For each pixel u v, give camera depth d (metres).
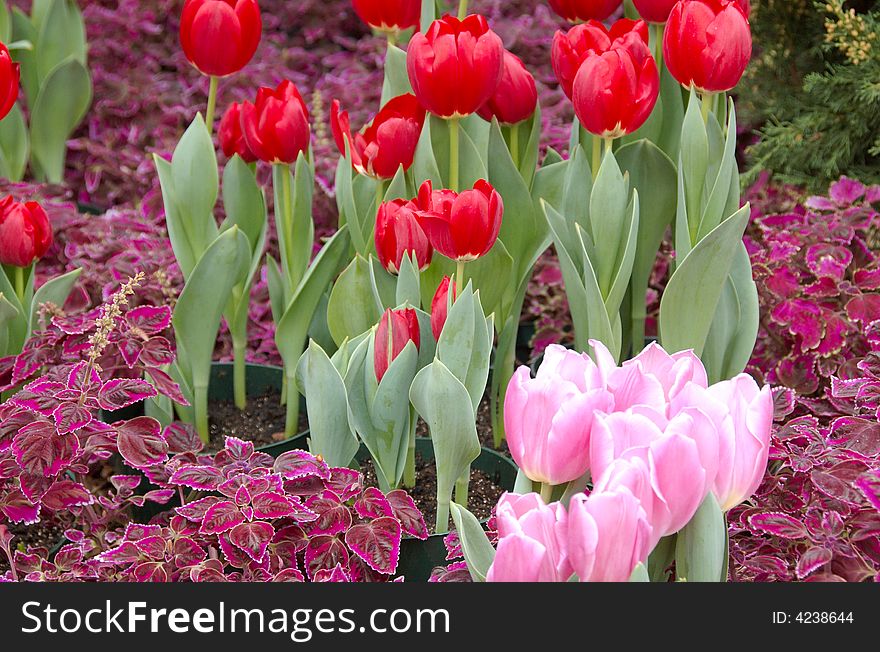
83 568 2.30
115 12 5.92
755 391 1.58
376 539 2.29
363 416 2.49
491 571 1.45
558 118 5.07
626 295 3.17
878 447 2.26
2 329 2.88
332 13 6.62
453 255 2.32
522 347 4.13
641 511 1.38
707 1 2.38
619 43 2.47
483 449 2.97
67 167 5.27
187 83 5.83
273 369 3.49
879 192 3.58
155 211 4.32
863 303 3.15
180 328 2.97
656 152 2.79
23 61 4.77
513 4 6.39
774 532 2.10
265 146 2.88
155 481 2.51
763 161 4.39
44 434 2.38
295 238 3.03
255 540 2.21
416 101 2.68
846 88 4.31
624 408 1.59
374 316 2.73
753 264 3.34
